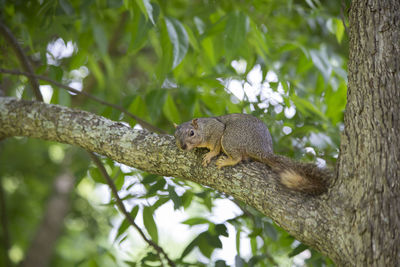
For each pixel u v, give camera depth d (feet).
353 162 20.93
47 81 33.50
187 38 33.45
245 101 35.09
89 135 26.55
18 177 67.26
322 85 41.88
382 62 21.13
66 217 69.10
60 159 68.95
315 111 36.04
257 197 22.71
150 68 60.59
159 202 29.22
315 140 32.76
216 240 28.45
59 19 39.42
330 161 33.32
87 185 68.54
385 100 20.66
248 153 25.86
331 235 20.31
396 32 21.36
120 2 39.01
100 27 42.55
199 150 27.99
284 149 34.68
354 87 21.86
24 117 27.40
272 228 29.35
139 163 25.98
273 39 48.29
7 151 64.64
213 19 43.68
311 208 21.20
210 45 42.88
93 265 36.88
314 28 46.21
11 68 39.09
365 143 20.65
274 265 31.86
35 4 40.27
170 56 33.88
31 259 64.08
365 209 19.83
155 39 48.14
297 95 38.34
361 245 19.51
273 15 51.67
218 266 27.78
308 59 37.50
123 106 36.47
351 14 23.00
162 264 29.81
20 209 69.87
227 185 23.99
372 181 20.02
